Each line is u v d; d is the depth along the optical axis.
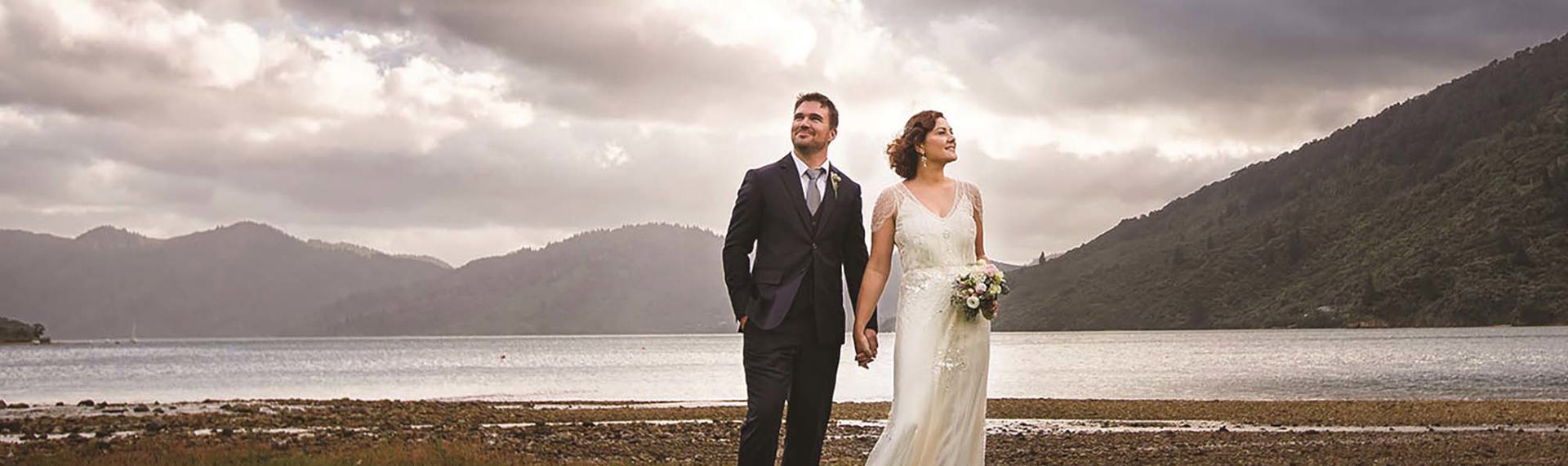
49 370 89.81
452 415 26.19
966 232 7.29
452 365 95.69
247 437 17.62
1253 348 107.62
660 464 13.57
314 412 27.66
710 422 23.38
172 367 95.62
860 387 49.19
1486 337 127.38
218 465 11.59
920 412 6.95
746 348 7.45
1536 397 35.06
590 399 41.56
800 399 7.45
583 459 13.63
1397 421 23.11
